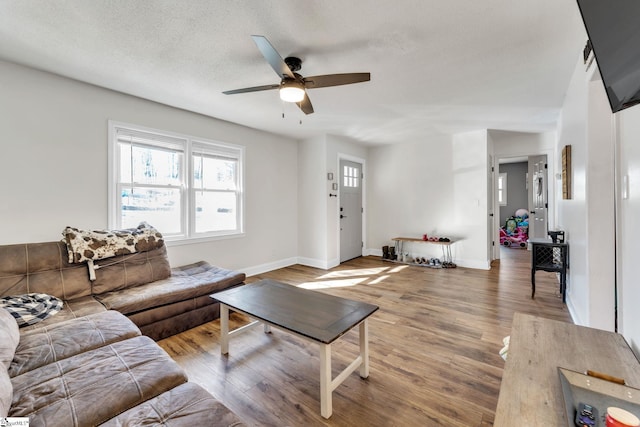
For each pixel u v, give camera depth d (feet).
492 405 5.27
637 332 4.11
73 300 7.45
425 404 5.33
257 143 14.98
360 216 19.54
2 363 3.96
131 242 8.90
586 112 6.99
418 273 14.89
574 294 9.01
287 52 7.30
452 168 16.51
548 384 3.02
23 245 7.34
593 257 6.84
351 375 6.26
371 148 19.83
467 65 8.01
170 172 11.64
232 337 7.52
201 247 12.59
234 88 9.59
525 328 4.31
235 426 3.31
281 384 5.97
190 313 8.56
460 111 11.99
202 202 12.79
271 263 15.79
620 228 5.02
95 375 4.14
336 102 10.88
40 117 8.50
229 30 6.44
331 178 16.55
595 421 2.42
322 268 16.17
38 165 8.51
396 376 6.19
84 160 9.32
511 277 13.93
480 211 15.65
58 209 8.87
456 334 8.04
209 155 13.00
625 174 4.71
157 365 4.44
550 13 5.81
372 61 7.77
